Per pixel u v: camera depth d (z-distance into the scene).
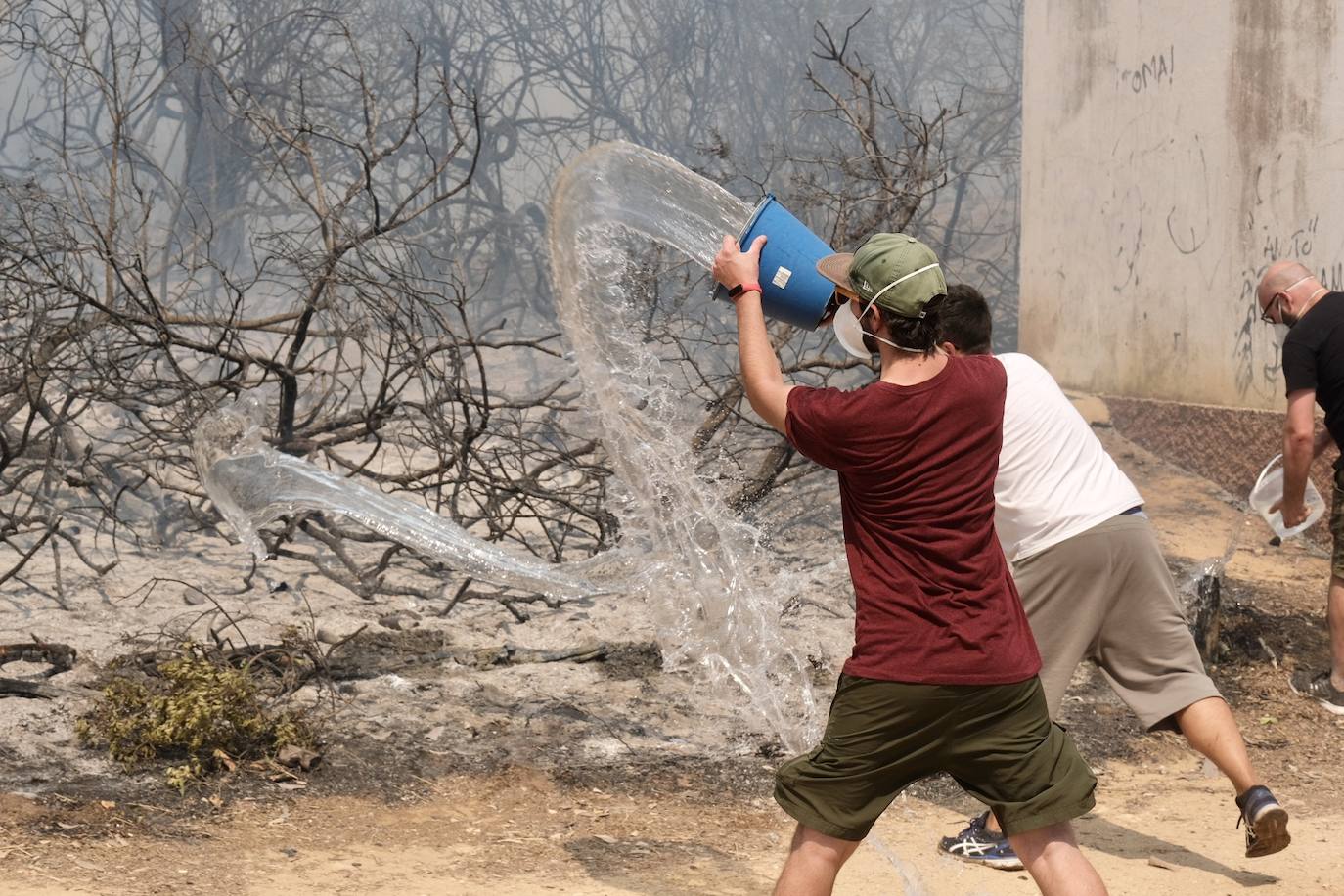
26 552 6.94
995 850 4.04
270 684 5.24
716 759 4.83
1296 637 6.61
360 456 9.76
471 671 5.64
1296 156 9.79
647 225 3.82
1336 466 5.57
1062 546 3.84
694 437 6.77
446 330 6.85
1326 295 5.48
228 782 4.33
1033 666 2.85
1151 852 4.16
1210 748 3.75
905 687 2.77
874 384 2.87
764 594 5.89
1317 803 4.65
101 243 7.56
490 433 7.09
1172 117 11.47
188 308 11.74
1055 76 13.53
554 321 17.67
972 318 3.78
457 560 4.55
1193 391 11.23
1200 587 6.22
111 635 5.71
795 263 3.11
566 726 5.02
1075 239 13.23
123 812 4.01
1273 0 10.04
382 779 4.48
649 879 3.80
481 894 3.62
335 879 3.67
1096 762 5.03
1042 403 3.97
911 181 7.75
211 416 4.66
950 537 2.80
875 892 3.82
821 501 8.77
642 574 4.39
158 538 7.35
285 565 7.05
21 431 8.70
